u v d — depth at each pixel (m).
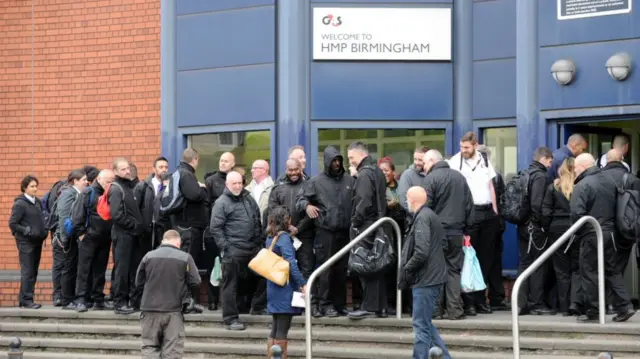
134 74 20.27
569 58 17.08
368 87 18.45
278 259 14.41
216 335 16.03
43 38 21.03
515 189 15.68
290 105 18.45
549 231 15.53
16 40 21.23
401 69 18.42
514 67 17.86
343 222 15.74
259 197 17.05
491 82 18.09
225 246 15.95
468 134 15.95
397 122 18.39
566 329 14.17
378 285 15.45
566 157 15.63
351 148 15.50
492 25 18.09
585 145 15.83
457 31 18.38
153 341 14.41
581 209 14.28
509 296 17.45
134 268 17.22
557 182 15.45
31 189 18.38
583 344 13.85
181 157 19.58
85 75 20.70
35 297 20.62
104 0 20.55
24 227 18.17
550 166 15.77
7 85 21.25
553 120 17.27
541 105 17.31
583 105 16.95
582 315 14.80
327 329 15.63
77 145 20.77
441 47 18.38
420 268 13.60
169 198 16.58
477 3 18.27
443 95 18.36
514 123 17.86
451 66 18.38
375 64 18.45
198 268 17.83
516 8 17.62
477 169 15.95
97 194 17.36
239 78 19.00
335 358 15.08
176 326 14.37
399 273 14.34
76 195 17.89
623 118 16.73
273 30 18.69
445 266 13.73
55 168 20.91
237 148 19.11
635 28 16.58
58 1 20.94
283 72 18.53
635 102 16.55
